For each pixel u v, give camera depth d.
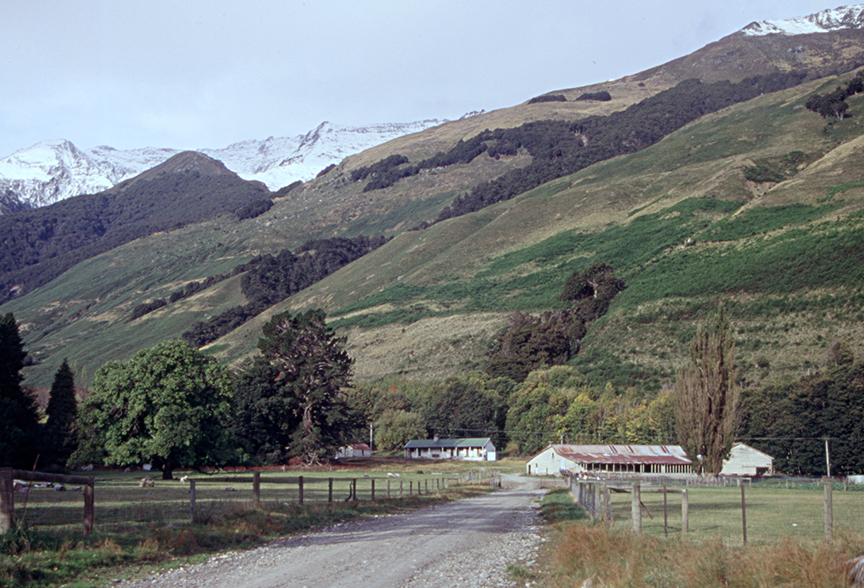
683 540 14.67
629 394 98.88
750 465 75.94
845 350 81.81
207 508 23.69
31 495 29.14
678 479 60.47
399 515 26.56
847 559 11.73
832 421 73.56
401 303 178.12
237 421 72.56
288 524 20.47
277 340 76.25
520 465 99.88
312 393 74.06
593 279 145.75
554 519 24.38
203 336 199.12
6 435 51.62
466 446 108.00
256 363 76.31
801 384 78.00
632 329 121.25
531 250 196.75
